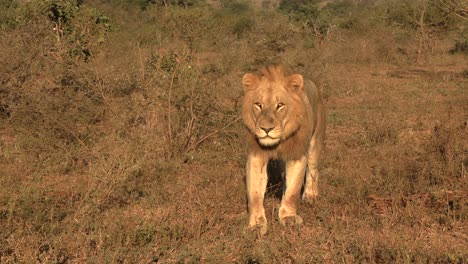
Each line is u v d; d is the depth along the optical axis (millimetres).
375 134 14922
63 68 15273
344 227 8383
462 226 8531
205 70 14406
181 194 10211
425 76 31234
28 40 16578
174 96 13891
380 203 9617
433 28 39875
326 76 25094
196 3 40781
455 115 18766
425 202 9578
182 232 8148
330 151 13391
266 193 10148
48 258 7031
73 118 13820
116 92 14906
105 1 36906
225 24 35969
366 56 38156
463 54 42156
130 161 10961
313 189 9773
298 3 75375
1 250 7363
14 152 13156
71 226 8141
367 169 11539
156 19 27703
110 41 19625
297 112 8156
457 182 10297
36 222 8477
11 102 14594
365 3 66062
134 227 8109
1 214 8820
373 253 7277
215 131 13539
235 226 8312
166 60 15469
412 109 20125
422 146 13594
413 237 7824
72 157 12539
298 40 32125
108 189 9648
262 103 8016
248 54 21625
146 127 13805
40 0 21266
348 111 19953
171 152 13109
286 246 7629
